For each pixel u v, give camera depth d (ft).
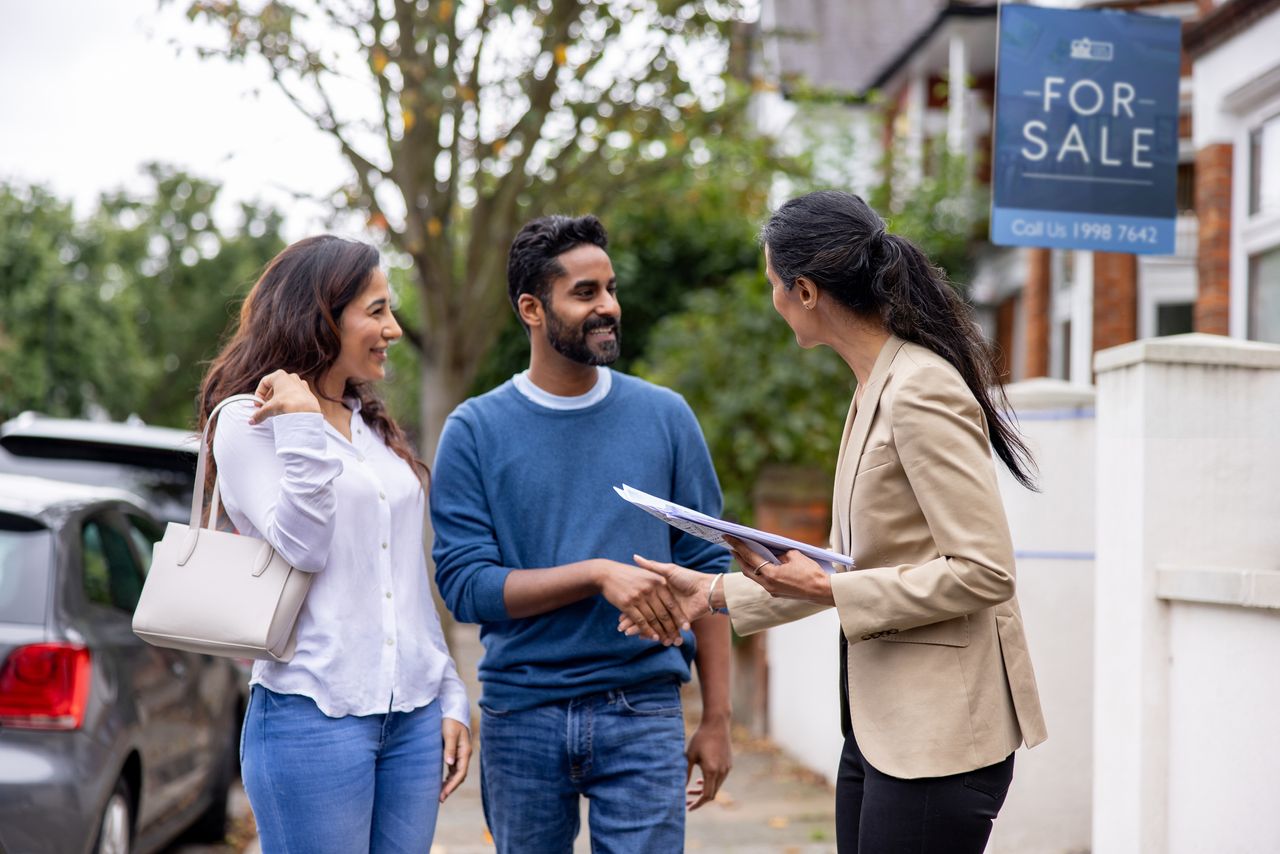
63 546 16.07
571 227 10.92
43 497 16.98
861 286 8.96
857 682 9.00
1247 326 22.82
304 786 9.26
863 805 8.96
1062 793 16.83
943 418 8.43
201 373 11.18
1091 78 16.70
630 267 44.42
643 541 11.03
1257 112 22.48
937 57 51.55
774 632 28.68
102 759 15.19
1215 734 12.28
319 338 9.75
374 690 9.50
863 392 9.01
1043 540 17.03
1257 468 13.21
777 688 28.48
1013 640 8.97
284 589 9.13
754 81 36.11
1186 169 32.83
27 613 15.10
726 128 35.65
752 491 33.04
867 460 8.79
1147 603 13.03
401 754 9.78
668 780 10.87
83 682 15.11
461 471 11.05
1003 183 16.60
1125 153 16.75
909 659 8.72
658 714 10.95
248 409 9.44
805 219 9.08
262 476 9.34
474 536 10.91
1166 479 13.12
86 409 126.00
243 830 22.75
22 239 121.60
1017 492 17.20
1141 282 33.83
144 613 9.17
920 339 8.91
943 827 8.61
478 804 22.65
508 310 32.45
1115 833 13.43
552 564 10.91
